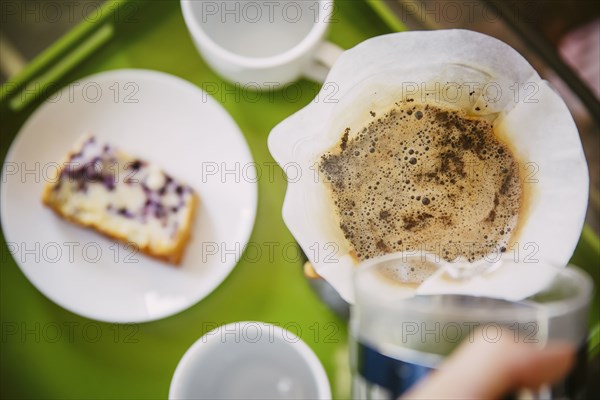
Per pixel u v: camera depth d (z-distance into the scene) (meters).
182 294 0.52
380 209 0.45
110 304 0.52
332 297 0.51
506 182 0.45
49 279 0.52
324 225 0.44
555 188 0.43
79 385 0.53
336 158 0.45
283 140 0.44
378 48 0.43
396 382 0.37
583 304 0.37
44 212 0.53
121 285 0.52
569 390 0.36
